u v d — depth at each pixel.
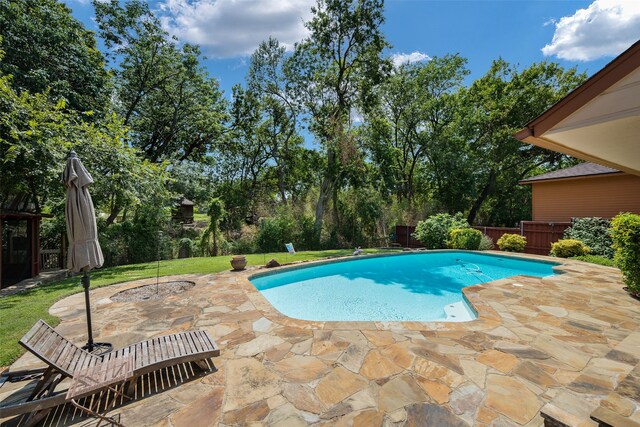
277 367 3.13
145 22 15.52
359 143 18.12
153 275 8.19
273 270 8.71
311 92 19.09
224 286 6.76
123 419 2.37
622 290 6.00
